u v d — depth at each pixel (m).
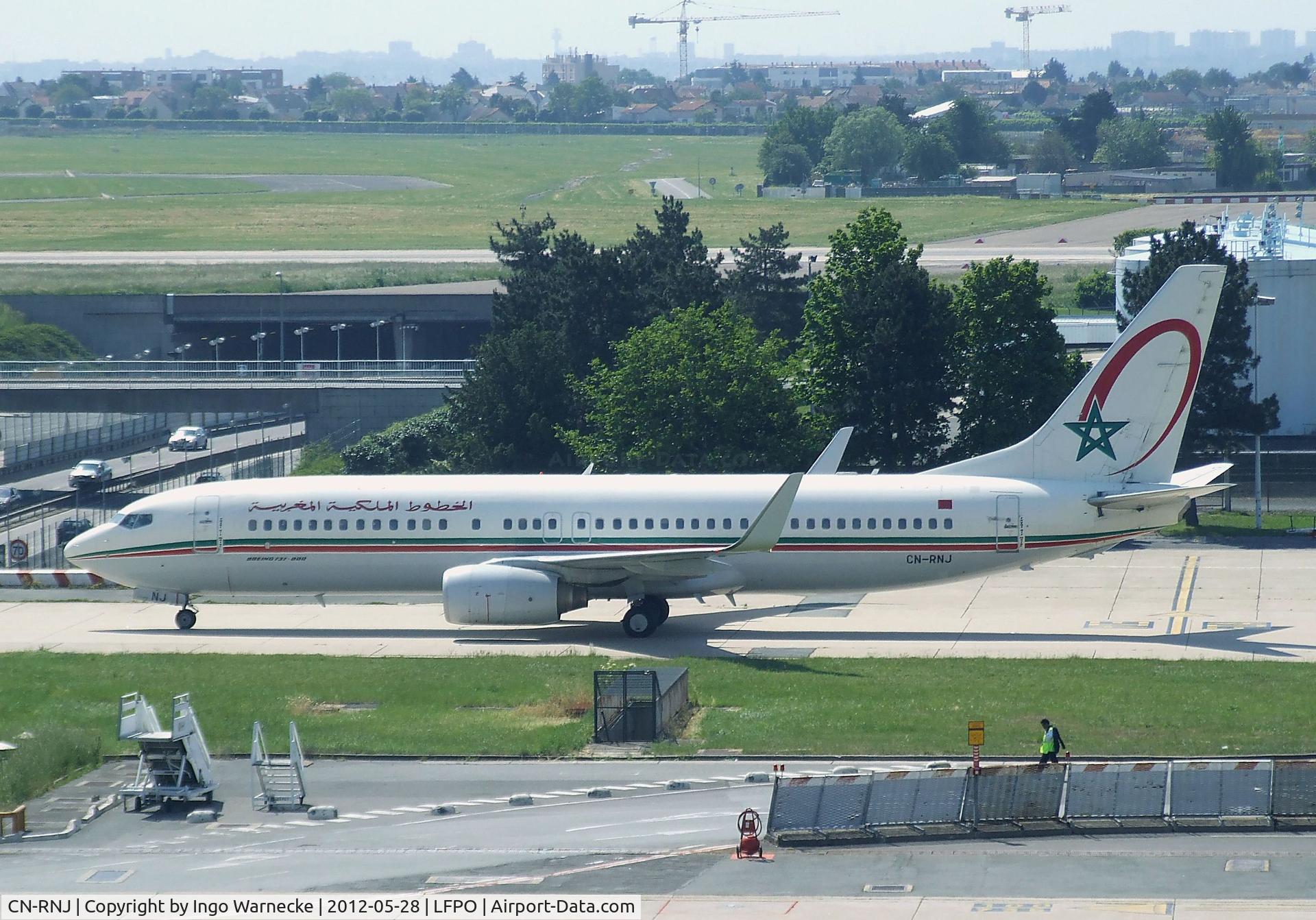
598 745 189.00
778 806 154.12
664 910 132.50
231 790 175.25
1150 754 176.62
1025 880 138.00
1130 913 128.00
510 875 144.12
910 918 128.38
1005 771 155.38
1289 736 183.00
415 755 186.00
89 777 182.00
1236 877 136.88
